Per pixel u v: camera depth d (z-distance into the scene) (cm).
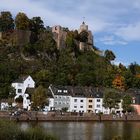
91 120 17288
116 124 15575
